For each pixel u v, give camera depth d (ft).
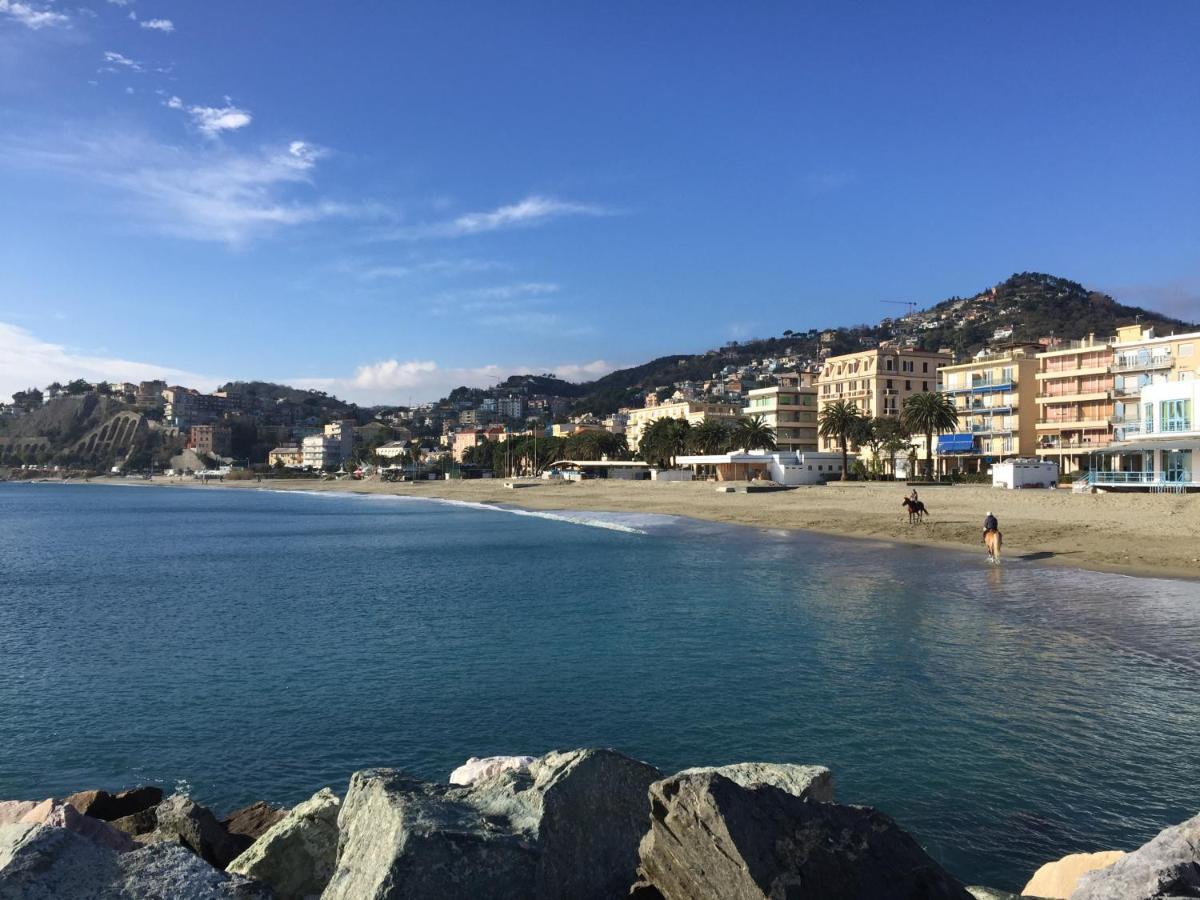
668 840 17.46
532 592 103.96
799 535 174.91
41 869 15.89
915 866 16.52
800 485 335.67
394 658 67.97
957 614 78.43
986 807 35.70
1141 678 54.65
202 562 158.71
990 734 44.60
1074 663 58.85
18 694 59.41
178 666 67.51
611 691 55.57
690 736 46.06
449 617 87.15
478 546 176.35
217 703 56.24
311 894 23.25
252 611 95.66
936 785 38.09
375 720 51.34
